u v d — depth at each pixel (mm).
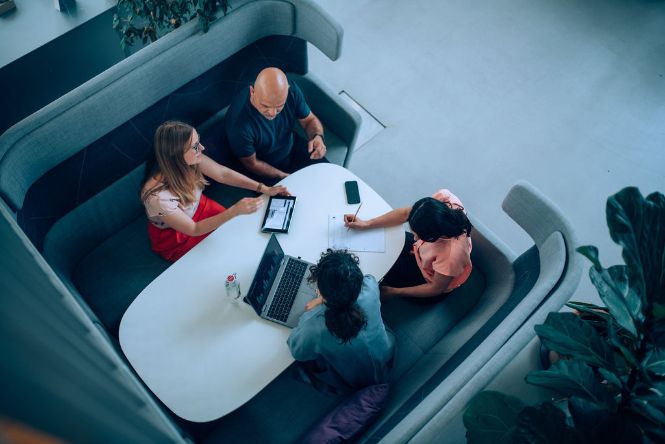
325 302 1704
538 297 1774
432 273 2209
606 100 3686
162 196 2162
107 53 2688
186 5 2326
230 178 2445
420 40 3928
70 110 2090
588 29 4004
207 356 1980
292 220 2297
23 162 2043
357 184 2408
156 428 567
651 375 1437
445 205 1944
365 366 1920
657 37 3969
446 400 1616
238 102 2391
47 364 329
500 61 3848
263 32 2582
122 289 2426
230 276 2031
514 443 1378
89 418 354
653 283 1338
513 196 2076
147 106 2381
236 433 2113
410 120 3582
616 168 3428
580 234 3205
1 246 426
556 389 1530
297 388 2223
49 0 2615
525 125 3580
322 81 2834
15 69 2443
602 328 1858
